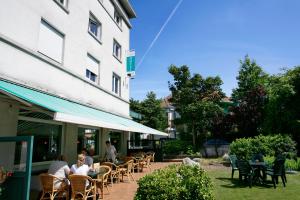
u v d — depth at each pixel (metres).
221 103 32.06
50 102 9.00
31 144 6.80
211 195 5.61
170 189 5.35
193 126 30.31
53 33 12.68
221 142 29.64
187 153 29.39
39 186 9.52
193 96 30.16
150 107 40.09
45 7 11.91
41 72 11.28
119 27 22.28
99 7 18.14
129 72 23.45
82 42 15.40
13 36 9.75
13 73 9.60
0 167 6.77
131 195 10.24
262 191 10.64
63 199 9.16
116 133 22.61
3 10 9.35
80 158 8.95
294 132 22.03
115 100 20.48
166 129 41.84
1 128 8.73
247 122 27.88
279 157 13.22
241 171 12.48
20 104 9.53
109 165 12.30
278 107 23.06
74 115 8.20
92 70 17.02
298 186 11.64
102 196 9.50
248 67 33.56
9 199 6.59
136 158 17.41
